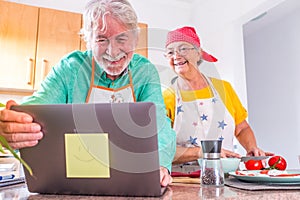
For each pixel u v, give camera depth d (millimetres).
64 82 835
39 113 589
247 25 3260
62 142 597
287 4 2783
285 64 3029
